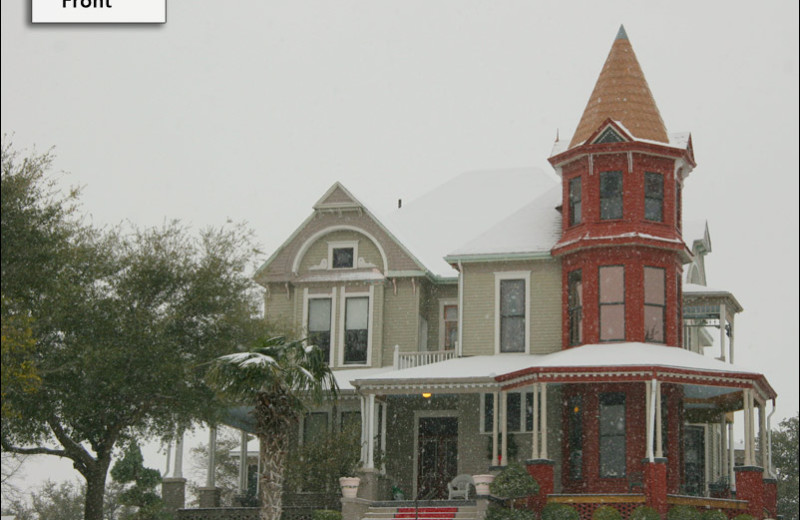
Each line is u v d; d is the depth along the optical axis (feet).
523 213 135.54
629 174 123.03
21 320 91.91
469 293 130.72
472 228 153.07
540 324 127.44
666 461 107.24
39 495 190.19
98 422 112.06
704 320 141.18
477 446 125.49
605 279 122.52
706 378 111.04
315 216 140.36
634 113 126.31
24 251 96.43
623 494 107.76
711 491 128.77
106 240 112.78
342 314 136.87
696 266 150.00
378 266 137.39
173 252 113.19
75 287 102.63
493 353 128.26
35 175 99.09
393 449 131.13
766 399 120.98
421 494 129.39
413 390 119.34
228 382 89.20
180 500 127.03
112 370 103.40
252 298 117.29
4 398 98.58
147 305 110.83
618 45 130.52
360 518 111.14
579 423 120.06
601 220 123.24
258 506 127.85
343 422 132.36
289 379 91.04
